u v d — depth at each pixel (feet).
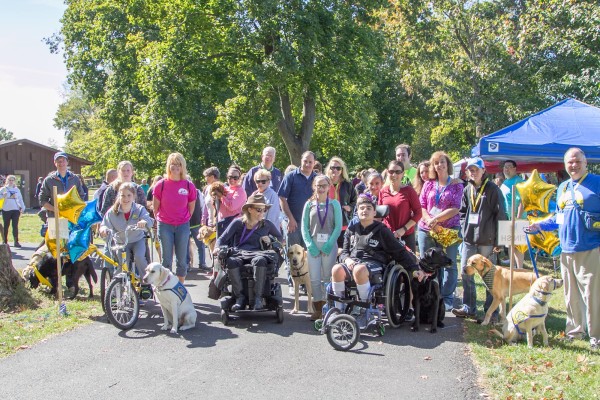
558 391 15.38
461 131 113.19
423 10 92.02
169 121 72.90
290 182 27.07
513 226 21.61
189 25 71.51
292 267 24.16
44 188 29.09
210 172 33.42
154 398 15.28
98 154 135.03
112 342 20.34
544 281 19.25
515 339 20.15
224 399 15.23
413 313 23.08
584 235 19.94
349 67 73.31
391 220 24.07
